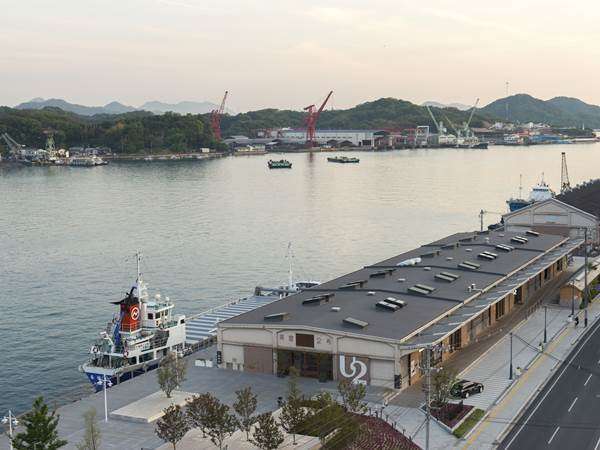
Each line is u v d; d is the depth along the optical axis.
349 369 92.69
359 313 100.94
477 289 113.69
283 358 96.94
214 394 90.06
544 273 151.50
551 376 96.69
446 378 83.56
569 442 75.50
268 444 69.44
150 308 116.19
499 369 99.50
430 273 125.44
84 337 136.25
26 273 187.00
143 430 79.00
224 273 188.25
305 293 115.75
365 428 77.25
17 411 102.69
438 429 79.00
